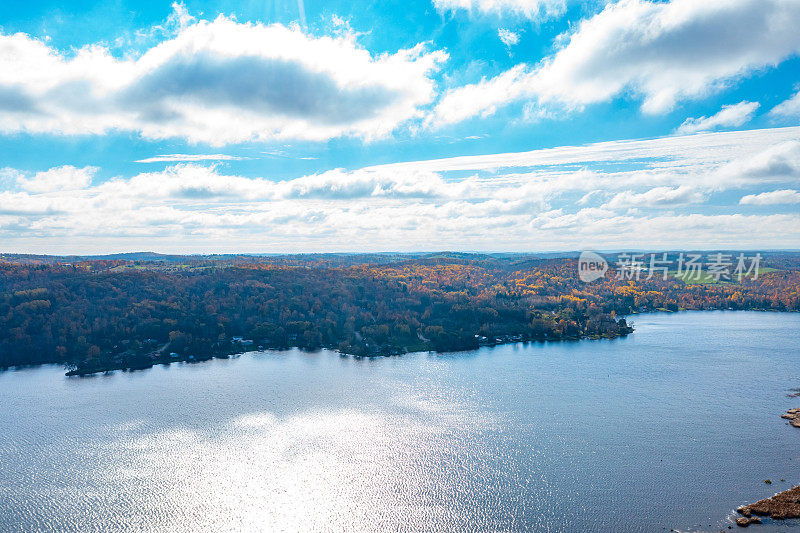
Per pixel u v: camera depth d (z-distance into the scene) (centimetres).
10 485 14125
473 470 14612
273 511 12838
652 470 14400
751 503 12656
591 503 12850
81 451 16100
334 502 13175
